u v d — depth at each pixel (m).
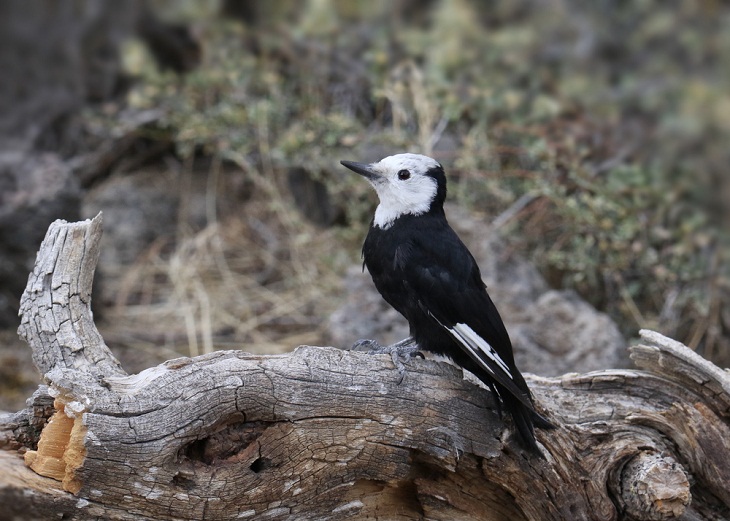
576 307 11.10
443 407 6.92
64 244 6.68
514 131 12.68
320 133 13.58
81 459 6.05
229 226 14.80
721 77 13.51
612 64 13.80
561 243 12.56
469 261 7.67
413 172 7.95
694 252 11.88
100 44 15.69
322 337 12.37
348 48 14.38
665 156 12.38
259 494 6.52
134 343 12.36
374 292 11.43
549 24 13.85
